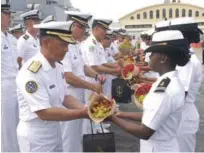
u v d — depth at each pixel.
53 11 12.02
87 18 4.60
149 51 2.60
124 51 9.99
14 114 4.98
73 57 4.49
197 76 3.43
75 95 4.59
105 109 2.67
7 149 4.77
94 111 2.70
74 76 4.25
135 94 3.22
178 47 2.55
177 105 2.49
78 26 4.51
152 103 2.48
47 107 2.83
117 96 5.70
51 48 2.86
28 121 2.96
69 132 4.55
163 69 2.59
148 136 2.52
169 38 2.61
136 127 2.55
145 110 2.55
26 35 5.73
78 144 4.66
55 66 3.04
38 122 2.95
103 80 5.03
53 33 2.82
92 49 5.61
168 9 28.28
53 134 3.02
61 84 3.09
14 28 8.54
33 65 2.83
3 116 4.79
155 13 28.72
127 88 5.62
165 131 2.57
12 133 4.89
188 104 3.46
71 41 2.87
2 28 4.96
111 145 2.88
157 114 2.46
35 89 2.80
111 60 7.70
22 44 5.61
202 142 5.90
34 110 2.81
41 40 2.89
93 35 5.75
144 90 3.21
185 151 3.51
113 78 6.27
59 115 2.81
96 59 5.64
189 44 3.40
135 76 4.66
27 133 2.95
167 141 2.59
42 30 2.87
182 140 3.45
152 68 2.64
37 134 2.95
